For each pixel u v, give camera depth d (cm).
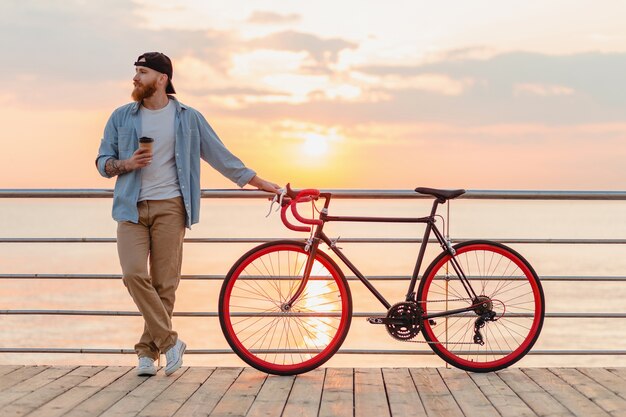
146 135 415
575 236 9875
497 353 432
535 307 432
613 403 369
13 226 11375
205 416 349
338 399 377
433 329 431
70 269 4247
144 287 412
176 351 421
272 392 389
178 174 418
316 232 428
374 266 4131
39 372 427
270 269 429
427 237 428
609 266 4450
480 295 429
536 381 409
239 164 431
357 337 2388
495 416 350
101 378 415
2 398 376
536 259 4825
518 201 451
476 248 429
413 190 435
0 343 2383
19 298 3225
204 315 429
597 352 430
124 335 2595
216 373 428
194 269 3703
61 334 2575
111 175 413
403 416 350
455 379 415
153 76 412
